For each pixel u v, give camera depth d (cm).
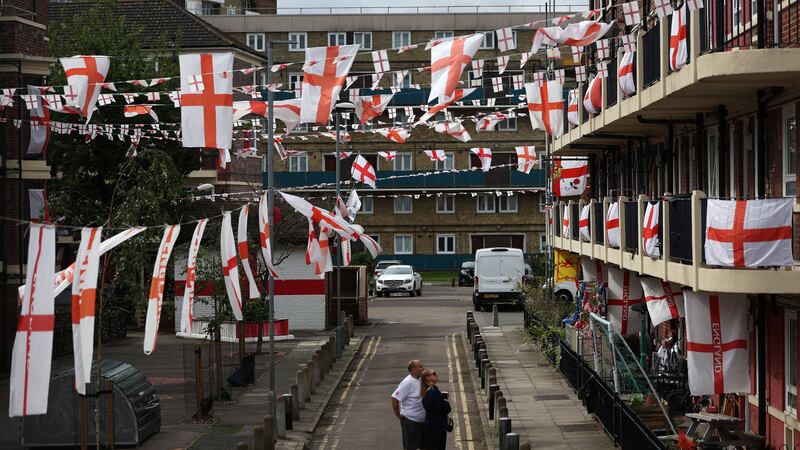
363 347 4238
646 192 3014
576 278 3800
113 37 4338
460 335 4547
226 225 1986
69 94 1938
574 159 3888
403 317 5431
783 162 1905
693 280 1912
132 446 2281
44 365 1393
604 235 3016
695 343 1861
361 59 8106
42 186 3694
